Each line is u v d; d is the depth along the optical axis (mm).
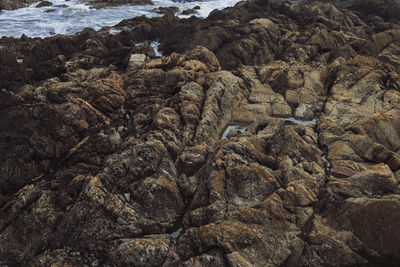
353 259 8156
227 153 11352
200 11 37500
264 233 8758
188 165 11875
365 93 15578
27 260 9148
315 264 8180
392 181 9477
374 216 8609
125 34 25422
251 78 17828
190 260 8492
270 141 12281
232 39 22594
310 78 17250
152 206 10125
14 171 11539
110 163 11312
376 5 31578
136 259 8680
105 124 14672
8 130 12477
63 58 19125
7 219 9961
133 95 16438
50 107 13750
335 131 12781
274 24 25906
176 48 23250
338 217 9000
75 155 12844
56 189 11312
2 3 34125
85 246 9281
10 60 15852
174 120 13758
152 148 11445
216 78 16281
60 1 39750
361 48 21422
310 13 28891
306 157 11547
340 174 10516
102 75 17922
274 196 9602
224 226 8836
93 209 9781
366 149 11398
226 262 8312
